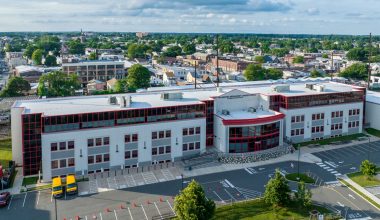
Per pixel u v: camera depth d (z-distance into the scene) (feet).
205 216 211.41
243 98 372.38
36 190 271.28
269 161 328.90
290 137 375.86
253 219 228.22
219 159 325.42
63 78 603.67
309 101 380.17
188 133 328.90
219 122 341.82
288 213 234.38
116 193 265.54
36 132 292.40
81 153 295.07
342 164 322.14
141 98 350.84
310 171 306.14
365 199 256.93
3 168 309.01
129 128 307.17
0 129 431.84
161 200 254.68
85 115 293.23
